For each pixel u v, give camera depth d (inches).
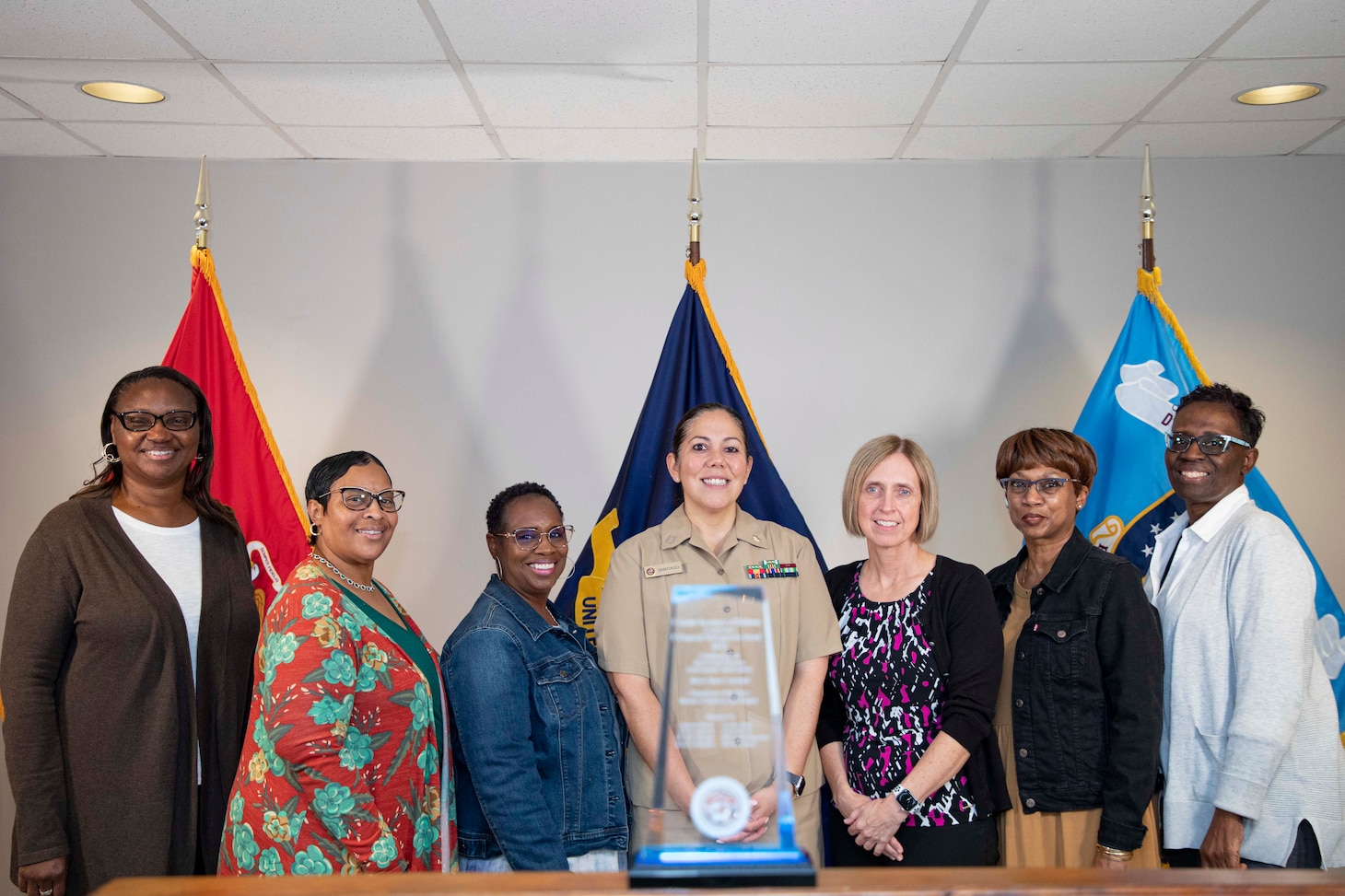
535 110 128.7
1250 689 81.8
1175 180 149.0
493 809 75.5
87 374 145.9
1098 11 102.5
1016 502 92.4
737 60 114.2
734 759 44.8
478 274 147.8
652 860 43.7
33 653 82.0
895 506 88.7
